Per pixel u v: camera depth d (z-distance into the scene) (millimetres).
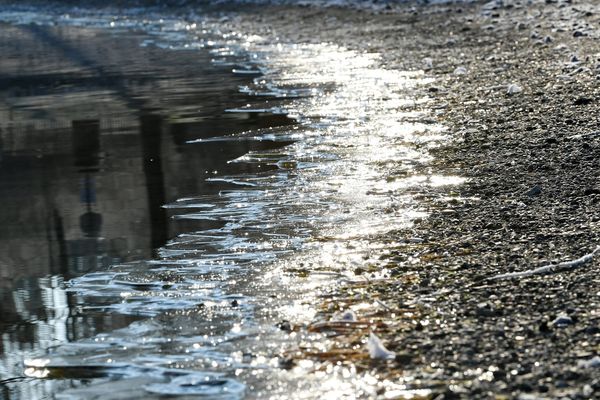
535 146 15562
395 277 10289
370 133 18156
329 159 16281
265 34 41125
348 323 9039
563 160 14508
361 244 11555
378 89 23594
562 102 18828
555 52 26469
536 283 9703
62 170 16922
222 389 7926
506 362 7961
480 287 9742
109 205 14383
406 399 7473
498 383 7590
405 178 14578
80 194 15156
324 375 8031
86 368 8578
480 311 9062
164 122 21016
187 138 19047
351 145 17234
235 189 14797
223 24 47188
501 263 10406
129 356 8742
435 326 8828
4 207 14617
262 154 17094
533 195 12945
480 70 25000
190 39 41094
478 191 13469
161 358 8641
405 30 37562
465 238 11398
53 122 21734
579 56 24844
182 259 11562
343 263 10906
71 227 13320
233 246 11922
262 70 29156
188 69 30469
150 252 11953
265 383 7961
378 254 11125
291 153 16969
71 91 26734
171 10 56219
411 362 8117
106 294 10516
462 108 19719
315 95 23469
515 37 31516
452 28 36438
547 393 7355
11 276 11359
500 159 15047
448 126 18094
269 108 21969
